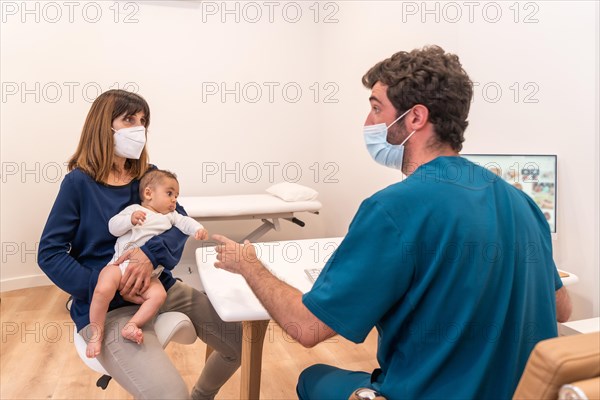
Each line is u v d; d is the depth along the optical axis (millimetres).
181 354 2639
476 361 1035
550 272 1174
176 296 1781
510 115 2424
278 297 1174
